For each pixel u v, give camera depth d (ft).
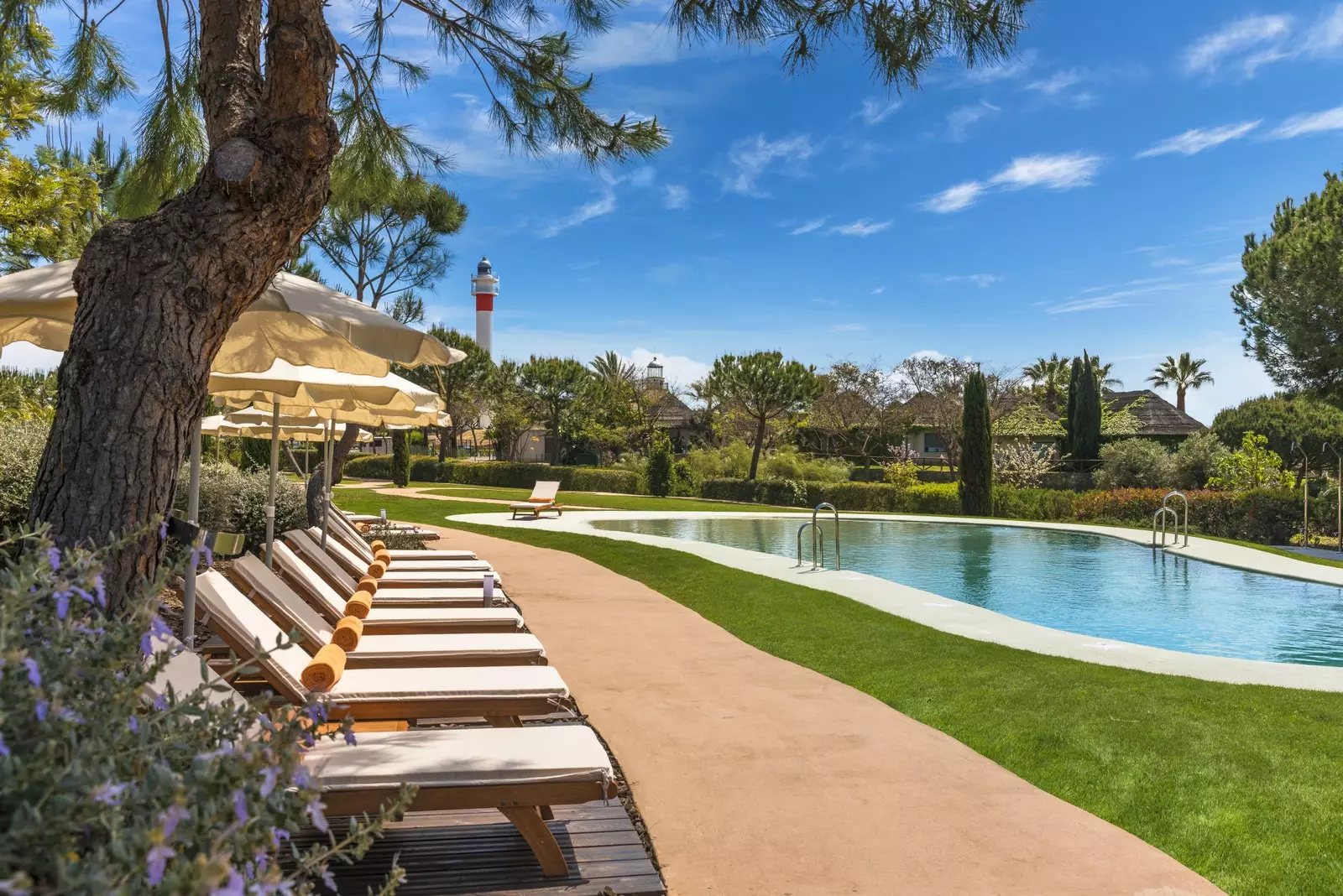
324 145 9.39
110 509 8.07
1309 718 16.83
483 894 9.23
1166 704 17.78
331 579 20.59
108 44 16.71
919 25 14.38
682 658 21.65
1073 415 127.54
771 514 78.23
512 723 12.92
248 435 41.39
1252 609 37.32
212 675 8.25
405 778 9.06
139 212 16.47
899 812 12.12
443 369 134.21
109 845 3.55
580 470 112.57
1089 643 24.82
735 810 12.16
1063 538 64.39
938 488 88.84
